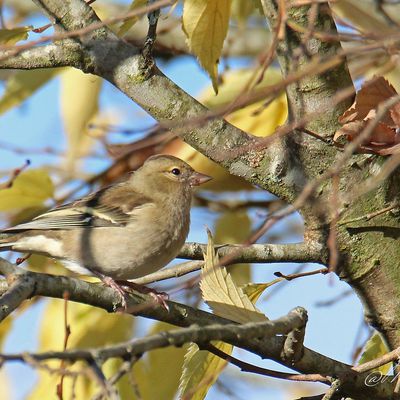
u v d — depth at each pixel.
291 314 9.05
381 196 10.10
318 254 10.43
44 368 6.49
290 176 10.20
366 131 7.70
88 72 10.62
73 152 12.98
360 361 10.87
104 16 14.14
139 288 12.32
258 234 8.48
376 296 10.45
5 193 13.03
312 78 9.95
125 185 14.12
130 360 7.36
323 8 9.78
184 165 14.25
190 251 12.03
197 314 9.75
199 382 10.03
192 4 9.91
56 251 13.11
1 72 15.89
